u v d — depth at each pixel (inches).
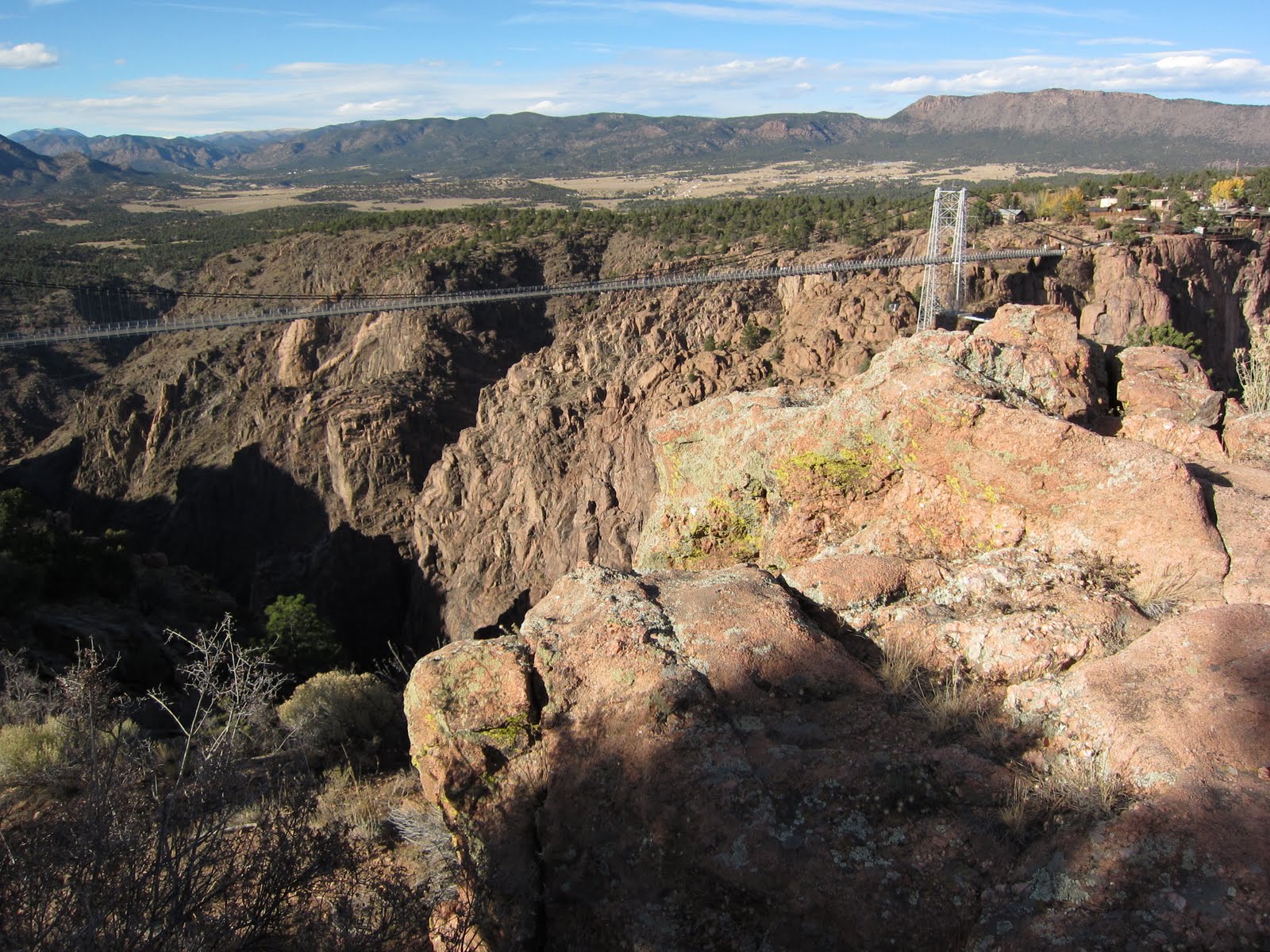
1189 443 339.0
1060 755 196.7
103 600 1401.3
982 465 290.7
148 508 3543.3
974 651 236.1
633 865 197.3
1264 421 341.4
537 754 221.3
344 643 2581.2
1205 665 201.8
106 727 409.7
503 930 209.8
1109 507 269.1
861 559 276.1
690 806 196.5
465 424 3326.8
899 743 206.1
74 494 3722.9
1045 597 248.2
